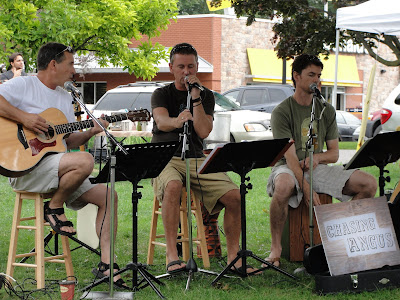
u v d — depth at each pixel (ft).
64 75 16.81
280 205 18.11
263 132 44.68
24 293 16.08
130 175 15.46
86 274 18.08
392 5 27.81
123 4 37.52
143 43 40.91
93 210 18.85
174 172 17.43
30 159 16.01
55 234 19.35
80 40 37.99
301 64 18.60
